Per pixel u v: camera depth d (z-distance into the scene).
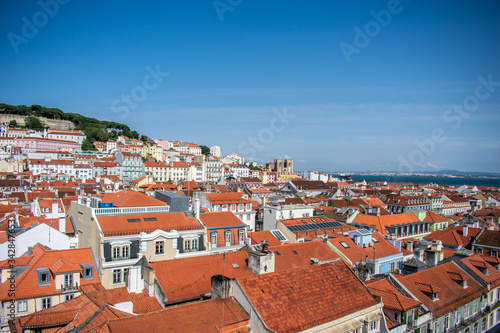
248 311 33.75
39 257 55.78
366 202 140.88
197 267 49.66
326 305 36.69
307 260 60.62
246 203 116.38
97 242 58.56
